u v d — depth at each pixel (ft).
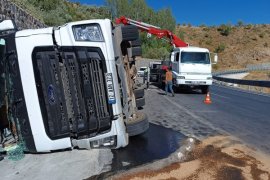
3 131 23.54
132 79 27.73
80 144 21.58
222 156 22.75
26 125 20.79
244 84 100.42
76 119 20.68
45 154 22.04
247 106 48.37
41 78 20.38
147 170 19.63
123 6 199.62
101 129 21.45
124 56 25.45
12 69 20.68
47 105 20.48
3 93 23.03
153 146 24.67
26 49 20.33
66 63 20.43
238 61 336.49
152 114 38.37
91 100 20.90
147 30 65.36
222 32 399.85
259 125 33.68
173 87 66.90
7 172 19.31
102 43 21.27
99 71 21.22
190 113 39.75
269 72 206.59
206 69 63.77
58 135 20.70
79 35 20.84
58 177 18.42
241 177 18.88
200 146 25.12
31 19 55.36
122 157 21.79
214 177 18.78
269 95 69.97
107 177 18.47
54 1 112.37
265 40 377.50
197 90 73.26
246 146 25.54
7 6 41.68
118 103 21.72
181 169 19.93
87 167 19.83
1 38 20.95
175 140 26.63
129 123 23.86
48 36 20.52
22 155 21.52
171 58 69.41
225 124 33.68
